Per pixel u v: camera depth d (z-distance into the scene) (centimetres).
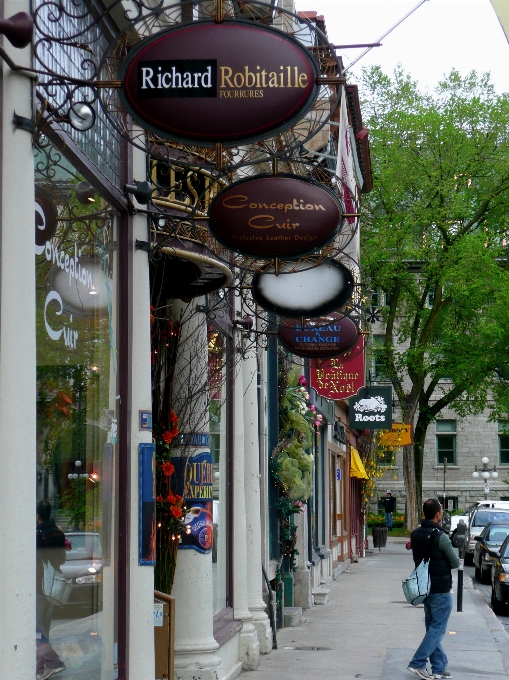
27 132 534
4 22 498
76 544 646
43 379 600
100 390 704
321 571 2325
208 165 677
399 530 5184
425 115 4069
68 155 641
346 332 1340
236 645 1159
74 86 648
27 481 510
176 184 795
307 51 580
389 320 4494
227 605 1178
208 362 1037
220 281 923
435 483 6388
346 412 3372
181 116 580
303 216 742
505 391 4591
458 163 4131
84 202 679
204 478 973
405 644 1389
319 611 1820
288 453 1619
